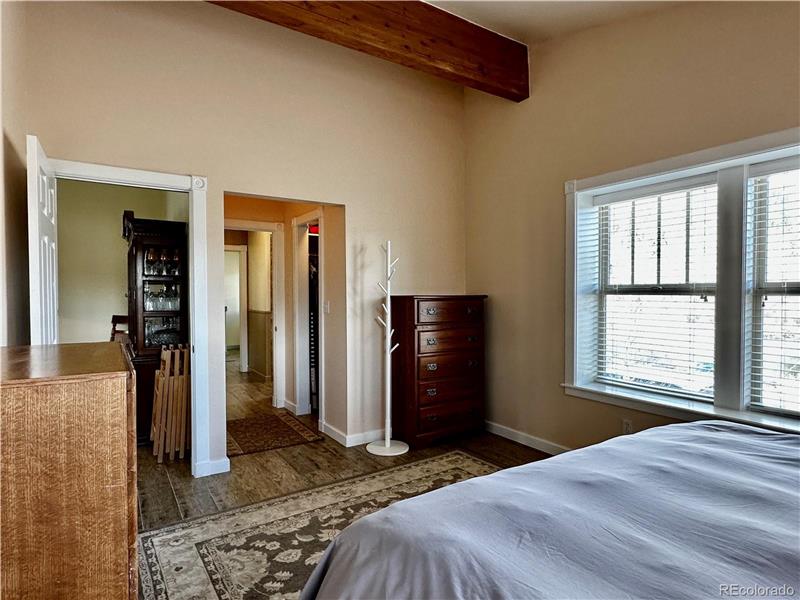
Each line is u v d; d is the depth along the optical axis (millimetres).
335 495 2852
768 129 2371
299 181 3531
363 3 2834
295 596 1896
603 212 3404
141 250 3959
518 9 3061
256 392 5988
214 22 3184
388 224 3996
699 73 2654
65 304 5082
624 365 3289
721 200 2666
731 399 2643
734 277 2617
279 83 3443
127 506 850
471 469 3277
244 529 2434
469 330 4000
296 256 4797
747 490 1316
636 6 2863
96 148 2777
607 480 1397
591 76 3250
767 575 928
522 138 3809
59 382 803
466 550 1015
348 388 3830
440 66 3178
